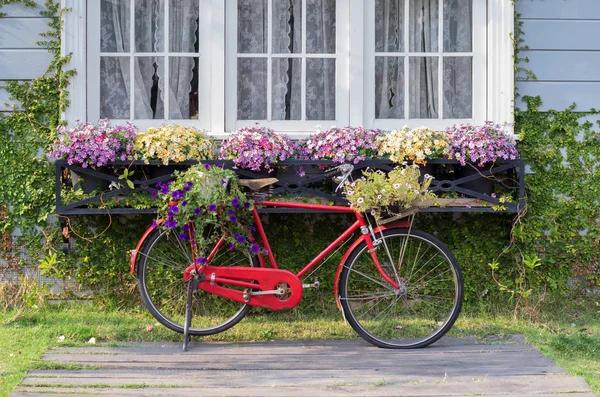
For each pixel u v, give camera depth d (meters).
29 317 4.00
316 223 4.30
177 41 4.30
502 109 4.24
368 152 4.03
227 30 4.28
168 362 3.38
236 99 4.30
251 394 2.96
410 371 3.27
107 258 4.26
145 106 4.30
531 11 4.28
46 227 4.28
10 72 4.20
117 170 3.97
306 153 4.02
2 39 4.18
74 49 4.18
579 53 4.29
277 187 3.99
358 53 4.25
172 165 4.00
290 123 4.30
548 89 4.29
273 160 3.90
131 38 4.27
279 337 3.86
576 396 2.94
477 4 4.30
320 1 4.30
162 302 4.18
